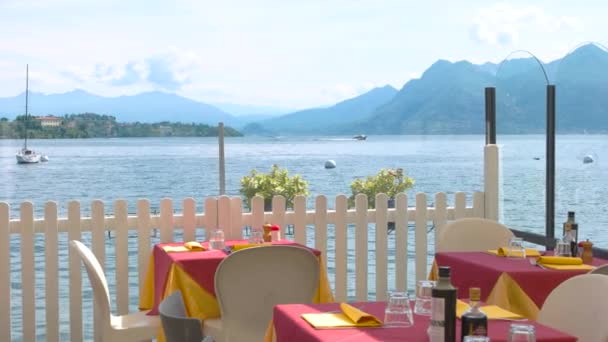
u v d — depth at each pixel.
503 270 4.95
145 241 6.68
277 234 6.37
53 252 6.42
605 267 4.18
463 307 3.67
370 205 10.45
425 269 7.42
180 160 58.66
